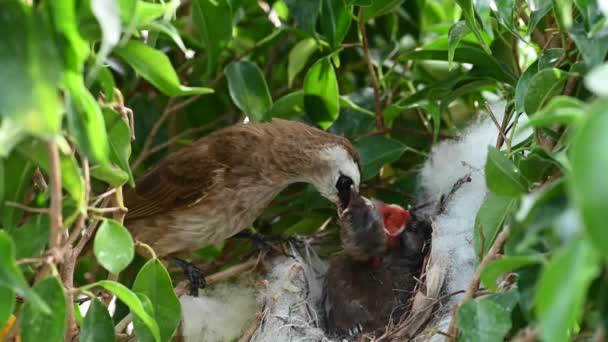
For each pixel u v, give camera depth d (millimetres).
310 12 2072
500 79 2055
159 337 1939
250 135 2125
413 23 2148
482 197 2086
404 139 2139
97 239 1932
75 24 1877
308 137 2119
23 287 1877
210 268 2152
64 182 1916
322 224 2152
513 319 1947
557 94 1968
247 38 2150
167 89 1950
